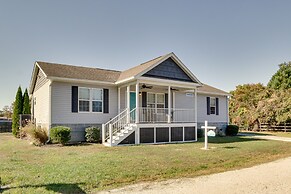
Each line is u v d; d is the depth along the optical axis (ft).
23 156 30.60
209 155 31.68
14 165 24.86
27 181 18.94
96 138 47.14
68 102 47.32
